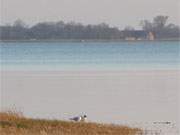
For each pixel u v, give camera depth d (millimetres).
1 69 90438
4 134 27266
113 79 71188
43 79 72688
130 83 66125
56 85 65188
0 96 55438
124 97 53156
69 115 41594
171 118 38844
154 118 39062
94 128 30438
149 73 79375
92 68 89625
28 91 59781
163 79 70500
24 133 27766
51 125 30438
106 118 39469
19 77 76375
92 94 55844
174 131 32656
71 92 58000
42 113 42625
